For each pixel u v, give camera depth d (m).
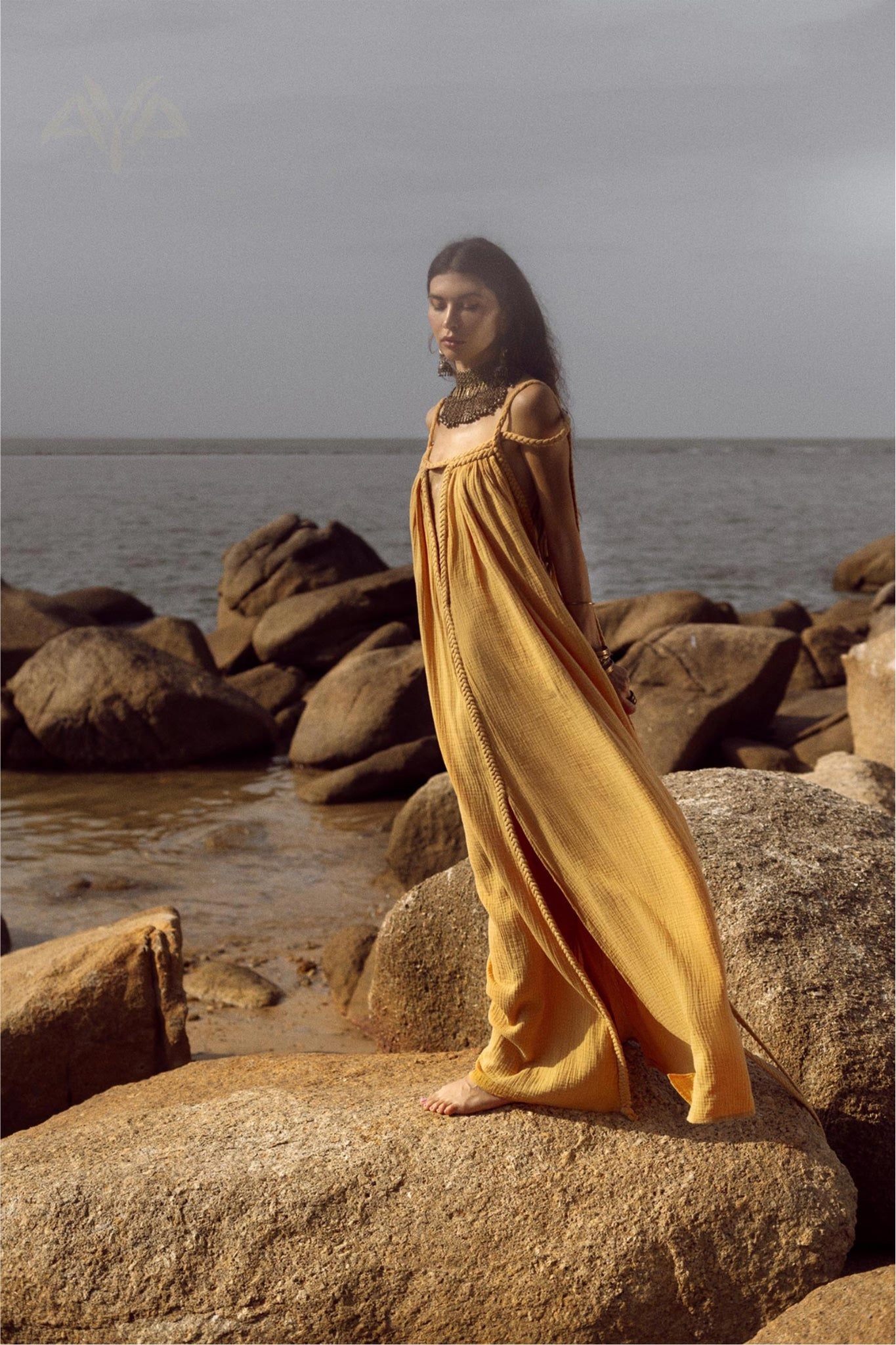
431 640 3.28
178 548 41.91
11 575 33.94
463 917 4.58
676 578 34.00
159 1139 3.36
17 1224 3.12
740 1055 3.01
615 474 120.62
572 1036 3.25
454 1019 4.64
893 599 19.36
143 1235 3.07
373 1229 3.04
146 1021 4.96
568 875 3.09
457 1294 2.97
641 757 3.12
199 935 7.42
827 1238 3.07
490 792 3.12
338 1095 3.54
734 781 4.61
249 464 166.12
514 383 3.11
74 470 137.38
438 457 3.20
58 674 12.96
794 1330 2.74
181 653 16.12
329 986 6.53
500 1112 3.28
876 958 3.78
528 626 3.04
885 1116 3.45
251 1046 5.79
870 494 84.81
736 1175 3.09
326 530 21.48
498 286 3.08
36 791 11.79
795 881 3.98
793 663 11.20
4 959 5.62
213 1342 2.96
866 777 6.84
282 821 10.48
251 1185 3.12
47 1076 4.92
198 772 12.59
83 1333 3.02
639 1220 3.01
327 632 17.09
